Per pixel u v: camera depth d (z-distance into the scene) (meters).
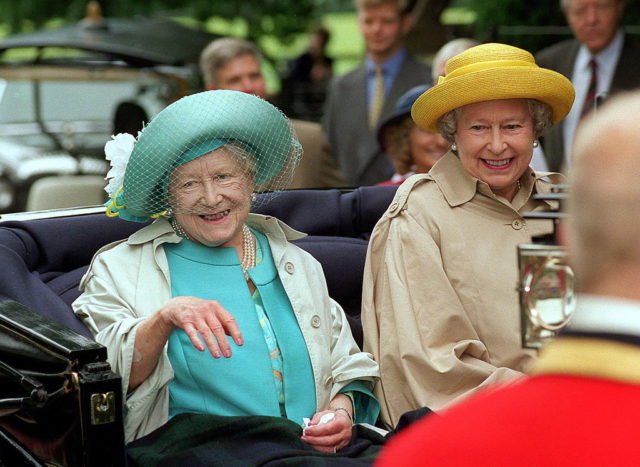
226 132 5.66
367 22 12.07
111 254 5.94
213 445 5.38
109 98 15.34
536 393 2.50
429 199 6.25
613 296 2.54
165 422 5.62
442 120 6.27
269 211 6.96
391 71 12.10
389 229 6.30
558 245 4.09
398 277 6.12
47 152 15.14
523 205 6.28
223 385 5.65
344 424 5.68
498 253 6.10
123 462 4.99
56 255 6.38
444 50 9.41
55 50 16.48
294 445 5.40
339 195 7.14
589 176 2.59
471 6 17.45
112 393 4.94
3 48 15.62
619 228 2.54
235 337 5.18
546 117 6.18
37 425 5.28
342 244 6.85
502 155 6.08
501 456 2.44
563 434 2.42
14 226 6.40
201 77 15.06
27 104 15.39
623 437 2.38
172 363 5.69
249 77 10.60
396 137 8.55
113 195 5.96
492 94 5.95
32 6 24.42
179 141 5.59
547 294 4.08
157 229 5.97
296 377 5.84
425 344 5.96
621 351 2.46
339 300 6.75
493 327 6.00
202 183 5.70
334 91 12.49
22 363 5.34
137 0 24.00
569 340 2.53
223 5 23.88
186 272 5.89
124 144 5.91
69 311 5.89
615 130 2.58
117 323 5.49
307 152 10.27
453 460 2.46
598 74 11.26
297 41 24.22
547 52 11.81
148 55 15.17
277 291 6.01
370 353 6.20
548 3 16.41
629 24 16.19
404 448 2.55
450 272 6.08
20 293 5.93
